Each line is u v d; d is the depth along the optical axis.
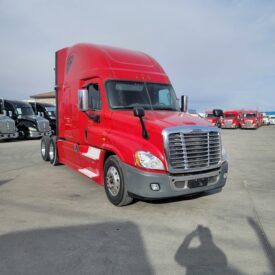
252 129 39.44
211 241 3.81
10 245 3.60
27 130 18.69
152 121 4.87
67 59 7.62
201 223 4.42
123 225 4.30
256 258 3.38
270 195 5.95
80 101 5.83
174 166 4.55
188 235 3.98
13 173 7.82
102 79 5.81
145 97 6.06
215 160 5.07
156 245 3.67
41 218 4.51
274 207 5.19
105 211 4.88
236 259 3.35
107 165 5.31
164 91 6.43
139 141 4.74
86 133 6.28
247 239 3.88
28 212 4.77
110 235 3.94
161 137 4.51
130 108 5.75
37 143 16.67
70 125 7.37
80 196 5.73
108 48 6.59
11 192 5.95
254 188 6.53
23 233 3.95
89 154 6.16
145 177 4.48
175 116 5.39
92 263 3.21
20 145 15.49
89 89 6.25
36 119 19.23
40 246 3.58
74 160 7.21
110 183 5.24
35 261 3.23
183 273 3.04
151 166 4.50
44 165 9.05
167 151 4.48
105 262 3.24
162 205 5.21
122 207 5.08
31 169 8.38
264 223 4.44
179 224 4.37
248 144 17.00
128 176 4.71
